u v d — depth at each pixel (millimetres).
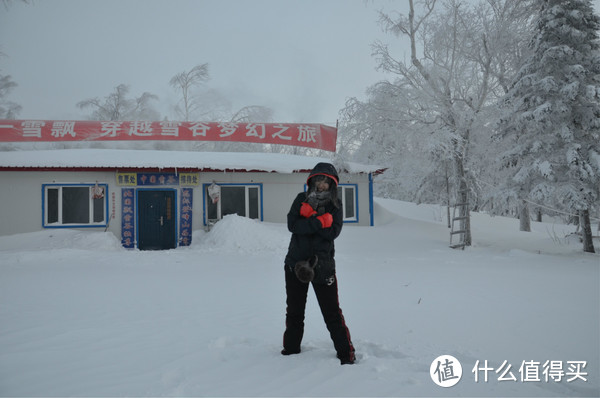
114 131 14531
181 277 8141
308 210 3205
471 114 15984
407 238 16625
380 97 16703
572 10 13742
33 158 16844
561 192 13375
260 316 4789
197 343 3594
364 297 5938
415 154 16953
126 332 3943
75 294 6109
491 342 3707
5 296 5867
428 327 4227
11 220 16062
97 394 2434
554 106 13609
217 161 18266
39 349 3342
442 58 17188
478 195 18250
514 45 17094
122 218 16750
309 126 15367
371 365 2969
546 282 7371
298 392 2490
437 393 2473
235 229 15367
